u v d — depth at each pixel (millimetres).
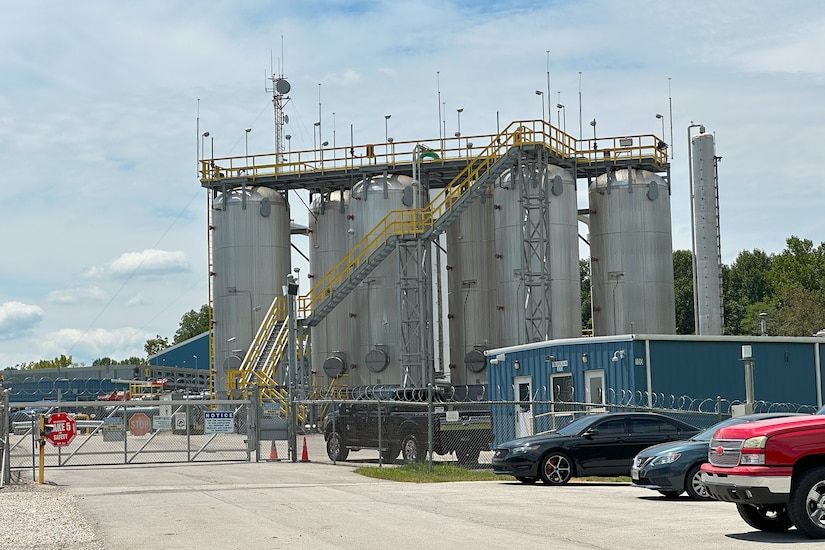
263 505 22562
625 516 19594
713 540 16078
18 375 117125
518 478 27969
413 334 65062
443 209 68875
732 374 38625
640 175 67625
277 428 40156
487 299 69000
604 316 67062
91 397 101500
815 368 40375
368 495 24688
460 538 16609
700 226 64688
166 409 39938
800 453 16281
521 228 63125
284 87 81562
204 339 130000
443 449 34344
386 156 69750
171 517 20438
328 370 68250
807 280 126375
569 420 39188
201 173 71938
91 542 16906
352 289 65125
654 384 37312
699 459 22719
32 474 33438
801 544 15562
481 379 67062
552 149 64125
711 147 64938
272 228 70750
